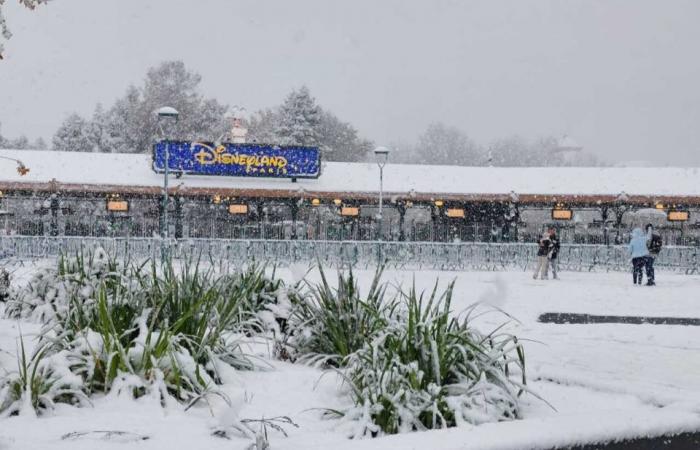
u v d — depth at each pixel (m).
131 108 69.06
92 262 7.96
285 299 7.42
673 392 4.91
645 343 9.07
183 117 68.88
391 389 4.19
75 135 66.62
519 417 4.34
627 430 3.79
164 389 4.37
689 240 34.50
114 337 4.55
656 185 35.59
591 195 34.47
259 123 71.75
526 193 34.78
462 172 37.81
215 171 35.00
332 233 35.44
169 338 4.62
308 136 65.75
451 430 3.63
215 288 6.21
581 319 11.83
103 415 4.06
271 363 5.99
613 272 25.83
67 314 5.36
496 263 25.80
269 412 4.33
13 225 32.28
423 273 23.08
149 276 6.98
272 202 37.00
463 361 4.54
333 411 4.21
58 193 33.12
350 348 5.80
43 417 4.02
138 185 32.88
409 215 57.44
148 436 3.65
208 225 33.16
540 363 6.44
